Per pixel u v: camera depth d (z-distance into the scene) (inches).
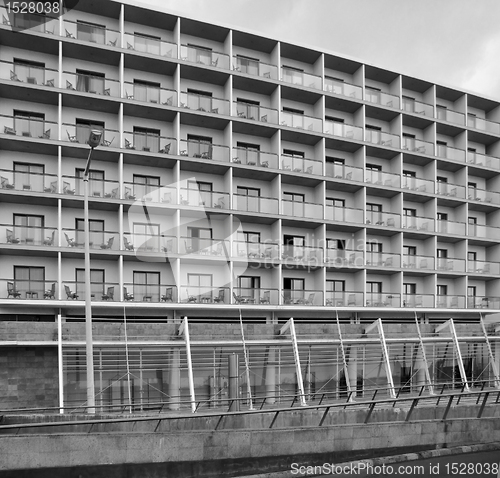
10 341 741.3
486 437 438.6
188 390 857.5
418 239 1208.2
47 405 772.6
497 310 1182.3
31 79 856.9
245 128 1021.2
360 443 400.8
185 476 358.9
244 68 1029.2
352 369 983.6
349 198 1140.5
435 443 420.2
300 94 1074.7
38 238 839.1
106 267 911.7
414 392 975.0
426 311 1098.7
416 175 1234.0
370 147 1118.4
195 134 1008.9
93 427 504.4
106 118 943.7
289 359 932.0
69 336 778.8
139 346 817.5
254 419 542.0
